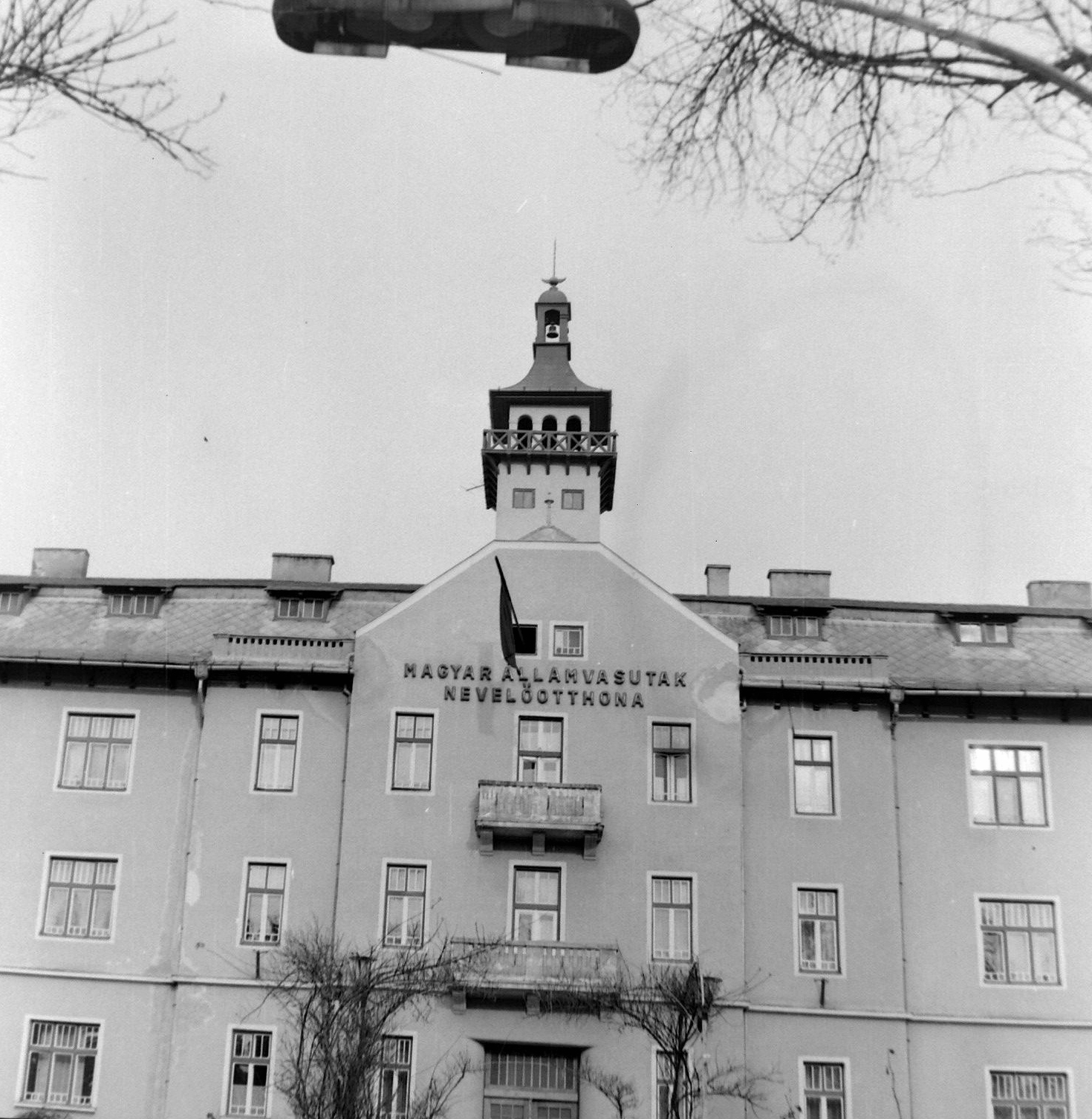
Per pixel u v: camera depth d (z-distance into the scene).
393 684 33.09
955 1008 31.03
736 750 32.50
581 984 29.66
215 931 31.53
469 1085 29.77
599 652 33.38
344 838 31.81
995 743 33.22
